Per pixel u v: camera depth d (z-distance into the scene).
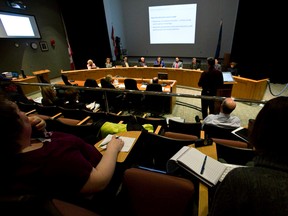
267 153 0.50
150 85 3.63
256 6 6.27
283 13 6.02
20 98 3.32
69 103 3.25
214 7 7.49
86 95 4.24
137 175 1.01
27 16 6.55
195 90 6.02
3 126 0.62
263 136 0.50
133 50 9.64
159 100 3.91
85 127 2.05
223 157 1.56
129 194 1.03
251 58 7.03
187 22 8.05
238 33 6.99
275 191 0.43
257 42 6.71
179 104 4.68
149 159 1.86
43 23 7.23
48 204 0.56
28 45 6.72
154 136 1.65
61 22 8.06
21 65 6.54
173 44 8.64
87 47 8.70
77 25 8.18
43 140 0.78
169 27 8.38
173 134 2.00
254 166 0.51
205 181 1.07
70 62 8.22
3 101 0.66
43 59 7.40
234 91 5.03
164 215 0.98
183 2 7.80
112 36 8.59
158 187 0.97
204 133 1.98
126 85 3.97
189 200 0.93
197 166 1.16
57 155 0.72
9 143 0.64
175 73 6.20
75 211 0.69
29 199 0.54
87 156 0.98
